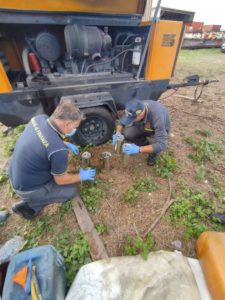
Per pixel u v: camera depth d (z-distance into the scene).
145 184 2.78
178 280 1.58
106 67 3.27
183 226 2.30
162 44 3.11
